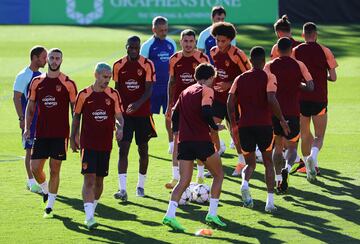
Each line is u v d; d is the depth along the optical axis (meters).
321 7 119.31
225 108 42.38
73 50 95.06
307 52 42.31
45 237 32.50
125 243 31.72
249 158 36.75
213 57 42.28
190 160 33.56
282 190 38.91
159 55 48.34
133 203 37.84
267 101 35.91
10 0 122.88
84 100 34.22
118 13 122.56
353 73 79.56
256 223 34.41
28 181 40.44
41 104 35.56
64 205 37.44
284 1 120.31
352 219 34.97
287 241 31.86
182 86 40.97
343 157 47.28
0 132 55.34
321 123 42.50
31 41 102.94
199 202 37.91
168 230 33.50
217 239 32.19
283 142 40.50
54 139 35.66
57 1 123.00
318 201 37.94
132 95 39.25
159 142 52.44
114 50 94.94
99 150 34.38
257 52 36.16
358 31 109.38
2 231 33.31
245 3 121.12
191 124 33.34
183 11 121.88
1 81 76.56
